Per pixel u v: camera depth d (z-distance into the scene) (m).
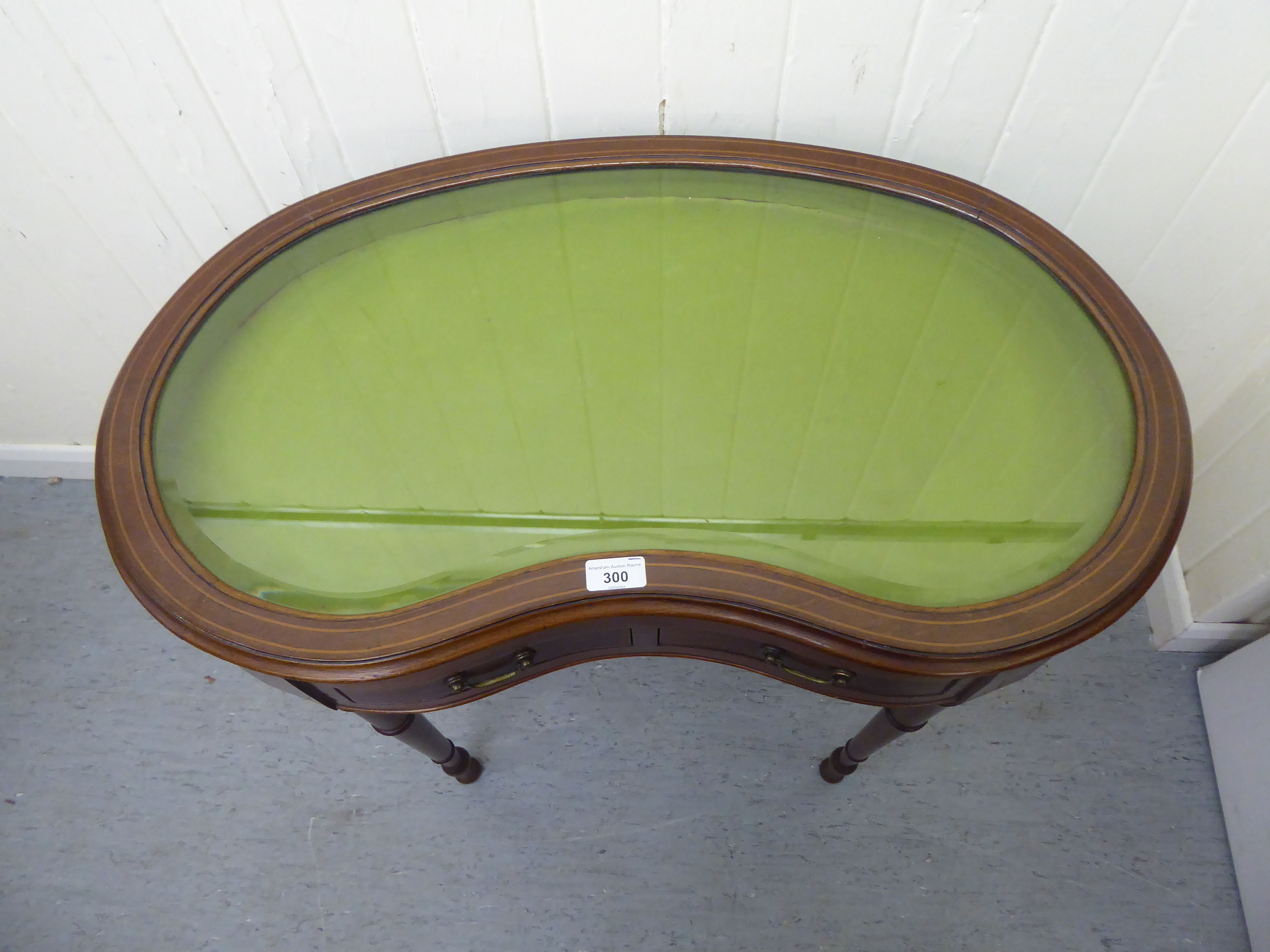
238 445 0.71
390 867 1.04
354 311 0.81
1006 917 0.99
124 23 0.76
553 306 0.81
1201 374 1.04
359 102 0.84
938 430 0.71
